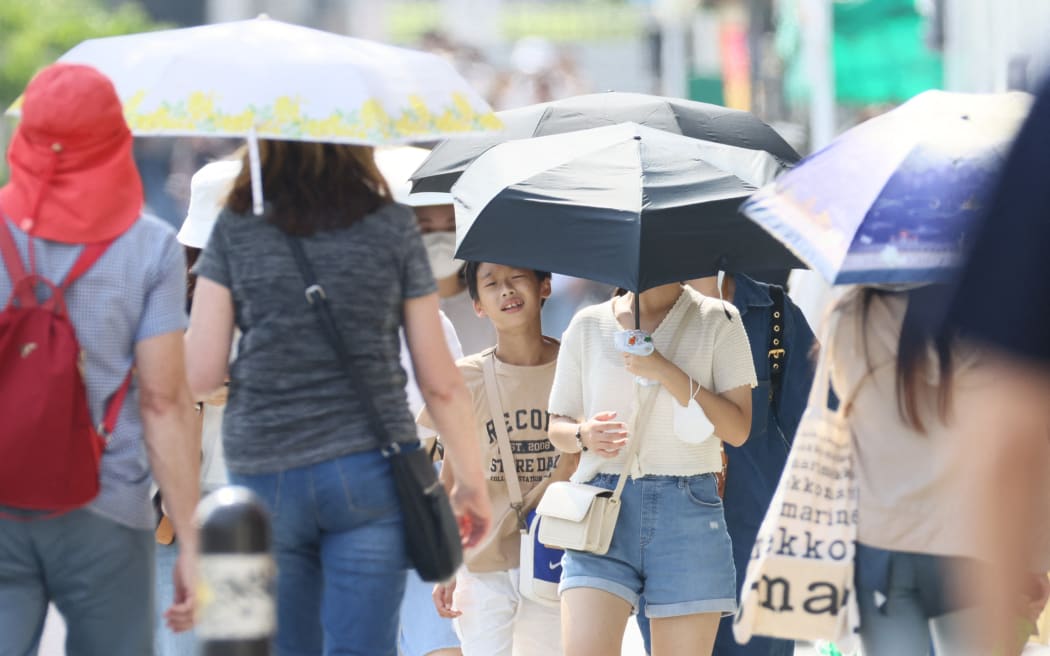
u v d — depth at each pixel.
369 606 14.82
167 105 15.52
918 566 14.97
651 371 18.12
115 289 14.24
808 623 15.40
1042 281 7.80
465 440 15.77
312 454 14.60
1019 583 7.92
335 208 14.90
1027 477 7.86
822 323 15.57
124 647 14.64
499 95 96.25
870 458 15.11
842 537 15.23
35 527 14.04
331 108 15.19
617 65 119.75
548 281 20.98
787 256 18.28
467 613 20.56
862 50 58.22
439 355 15.53
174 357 14.55
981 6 51.09
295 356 14.70
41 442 13.69
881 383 15.04
